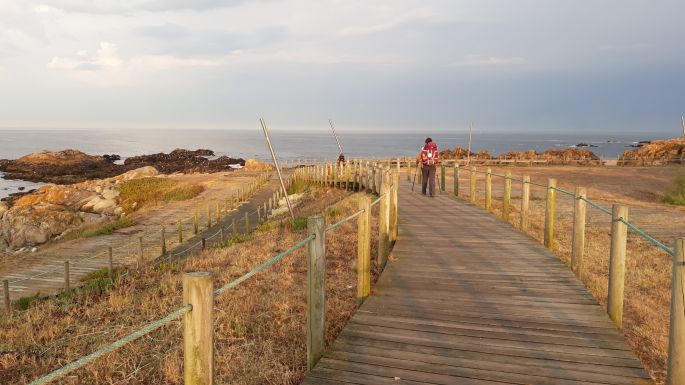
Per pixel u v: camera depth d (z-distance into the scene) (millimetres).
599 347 5090
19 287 13852
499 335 5414
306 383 4387
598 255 10555
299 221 14859
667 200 21594
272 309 7004
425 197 19141
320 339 4914
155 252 18906
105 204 35438
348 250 10484
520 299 6652
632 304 7324
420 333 5488
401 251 9562
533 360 4793
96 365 5543
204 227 25047
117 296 8539
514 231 11664
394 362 4777
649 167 40812
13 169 74625
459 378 4438
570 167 41875
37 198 37906
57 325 7152
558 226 14031
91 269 16016
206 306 2984
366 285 6648
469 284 7344
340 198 23875
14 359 5938
